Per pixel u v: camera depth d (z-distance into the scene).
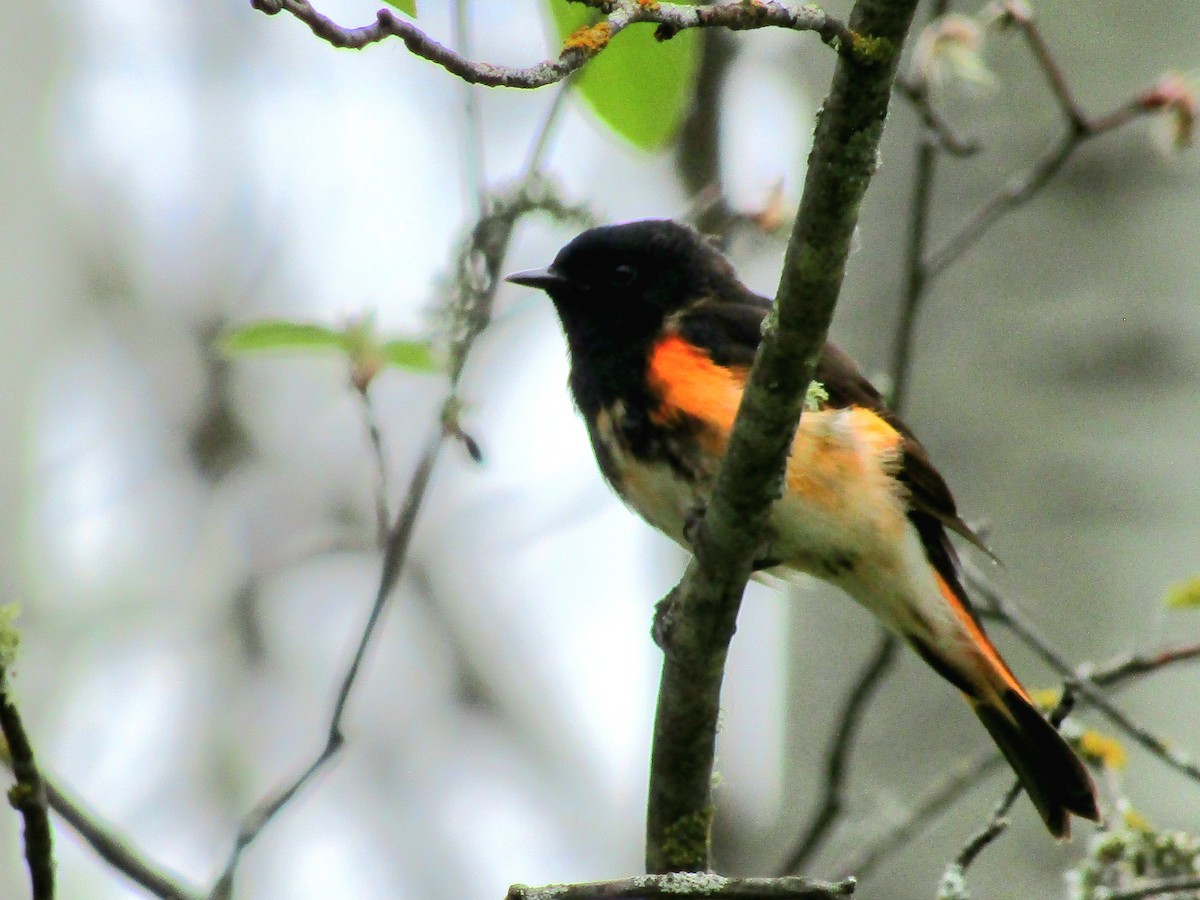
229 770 15.23
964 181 9.62
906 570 8.58
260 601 15.95
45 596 14.27
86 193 16.16
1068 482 8.95
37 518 14.17
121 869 6.74
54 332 14.30
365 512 16.17
